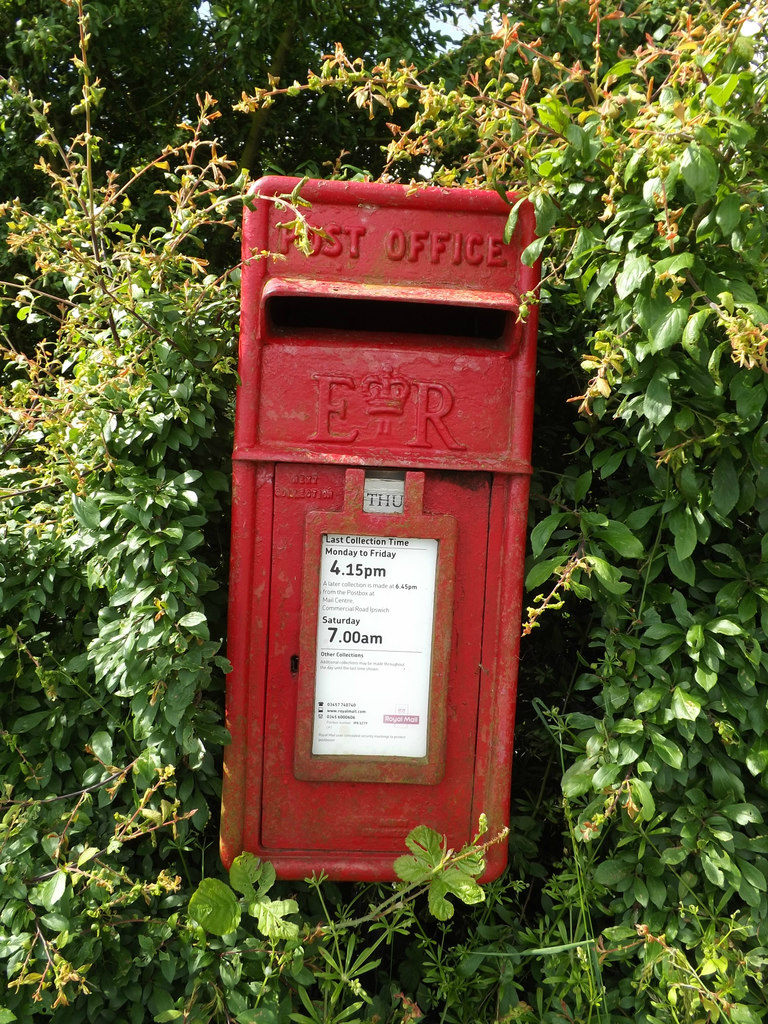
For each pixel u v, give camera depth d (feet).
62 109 10.87
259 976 5.92
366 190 5.94
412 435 6.03
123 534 6.17
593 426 6.89
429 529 6.05
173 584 5.89
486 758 6.32
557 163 5.90
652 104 5.50
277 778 6.25
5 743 6.49
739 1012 5.58
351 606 6.18
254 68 10.79
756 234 5.70
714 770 6.28
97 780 6.17
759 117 5.50
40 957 5.53
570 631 8.11
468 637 6.23
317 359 5.97
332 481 6.04
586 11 9.38
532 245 5.89
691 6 8.67
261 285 5.91
